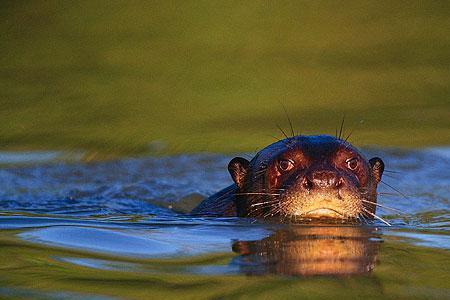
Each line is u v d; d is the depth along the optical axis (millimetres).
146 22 28297
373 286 7770
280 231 10312
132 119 21641
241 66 25141
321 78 24453
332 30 28016
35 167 18359
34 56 25969
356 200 10688
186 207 14633
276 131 20641
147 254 9039
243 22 28484
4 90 23328
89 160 18938
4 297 7473
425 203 14570
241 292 7582
